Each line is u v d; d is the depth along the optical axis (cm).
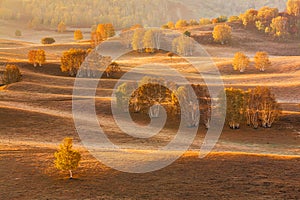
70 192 3925
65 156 4241
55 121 6988
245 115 7544
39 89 10044
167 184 4128
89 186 4069
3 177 4272
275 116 7681
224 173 4425
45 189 3991
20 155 5012
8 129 6419
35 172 4438
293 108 9044
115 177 4288
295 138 6950
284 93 10875
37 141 5909
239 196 3875
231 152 5250
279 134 7181
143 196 3862
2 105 7925
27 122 6831
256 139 6744
